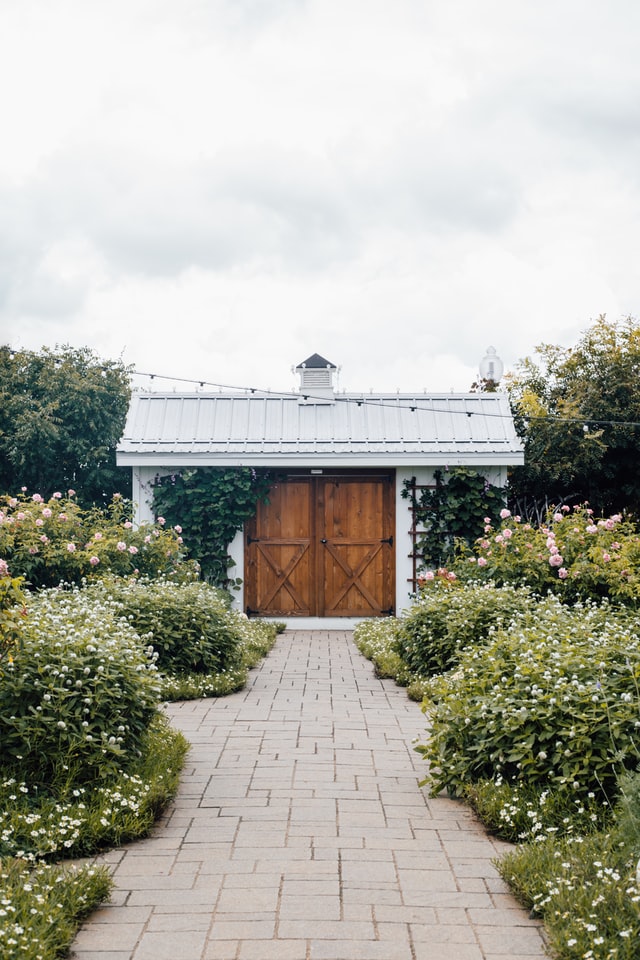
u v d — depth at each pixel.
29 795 5.16
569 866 4.19
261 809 5.54
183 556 13.95
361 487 14.88
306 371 16.08
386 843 4.98
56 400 17.80
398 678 9.69
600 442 16.89
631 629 7.79
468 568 11.84
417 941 3.80
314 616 14.81
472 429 14.87
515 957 3.67
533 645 6.57
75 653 5.92
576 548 11.48
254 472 14.79
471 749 5.71
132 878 4.45
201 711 8.25
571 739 5.32
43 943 3.51
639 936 3.54
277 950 3.70
